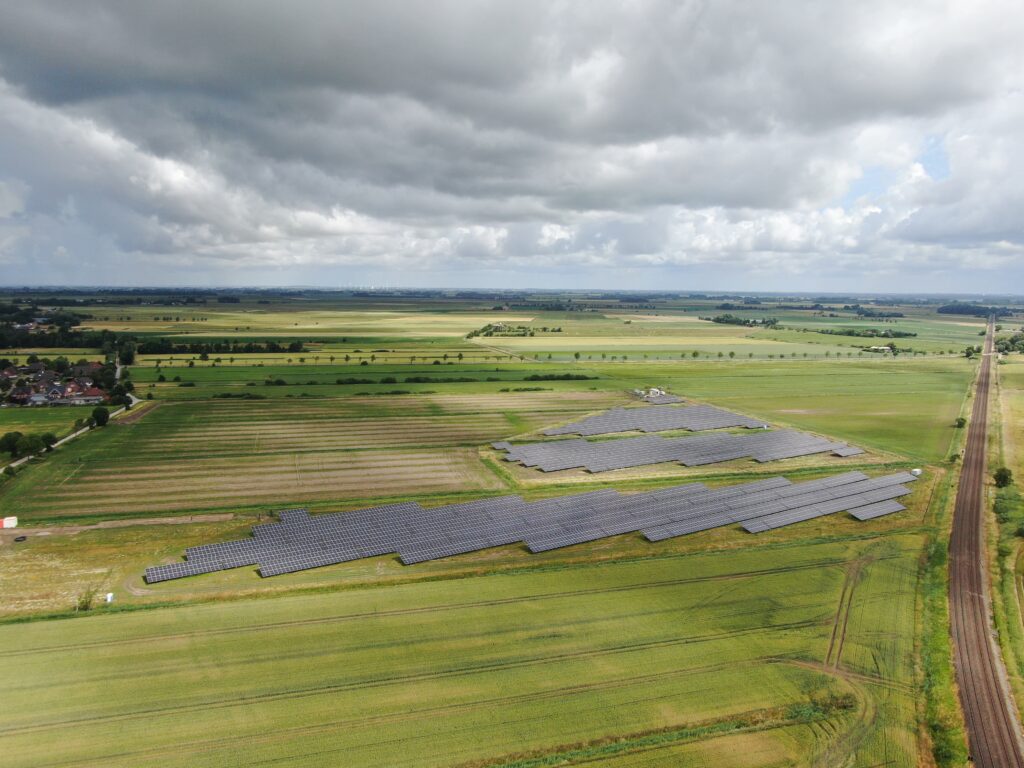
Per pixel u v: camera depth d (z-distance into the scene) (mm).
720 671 53844
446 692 50219
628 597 66250
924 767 44344
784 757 44531
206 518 86750
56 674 51125
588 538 81750
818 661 55750
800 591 68375
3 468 104375
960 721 49000
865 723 48188
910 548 80438
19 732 44844
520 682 51656
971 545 81875
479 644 56875
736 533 85188
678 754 44469
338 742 44719
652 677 52781
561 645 57000
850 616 63469
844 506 94750
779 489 102688
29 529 81375
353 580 69125
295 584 67875
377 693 49906
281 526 83188
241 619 60125
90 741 44219
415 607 63188
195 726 45906
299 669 52688
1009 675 54875
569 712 48312
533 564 74062
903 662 56062
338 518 86562
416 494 98812
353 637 57562
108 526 83000
